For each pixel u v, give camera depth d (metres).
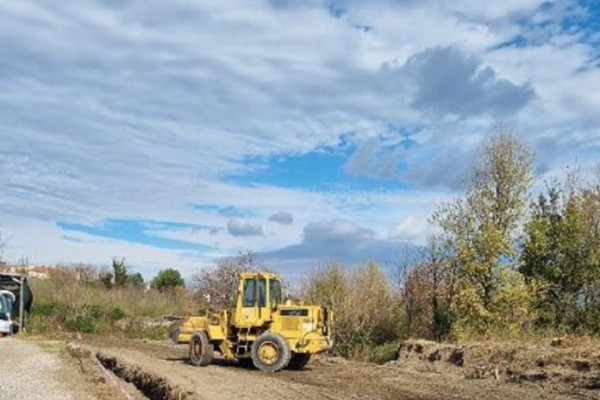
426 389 20.30
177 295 69.88
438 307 37.22
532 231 37.41
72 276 68.69
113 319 57.44
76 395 18.33
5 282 51.22
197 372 24.03
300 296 40.25
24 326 51.22
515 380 21.95
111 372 26.50
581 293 35.84
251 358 26.00
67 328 53.94
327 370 26.25
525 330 31.70
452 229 36.97
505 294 34.56
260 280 26.91
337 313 38.56
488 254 35.59
